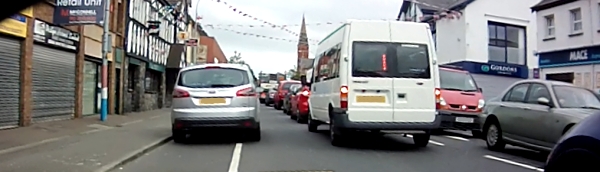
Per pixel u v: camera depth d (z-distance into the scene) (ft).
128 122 60.23
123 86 76.43
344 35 36.99
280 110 107.04
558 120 30.91
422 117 36.50
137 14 82.64
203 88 39.34
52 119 53.11
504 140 36.32
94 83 66.54
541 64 82.84
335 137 39.14
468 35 98.78
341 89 36.32
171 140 43.65
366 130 36.35
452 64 102.06
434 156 34.22
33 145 36.19
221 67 40.78
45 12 49.73
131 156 32.48
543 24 82.38
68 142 38.65
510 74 99.86
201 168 29.37
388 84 36.35
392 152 36.14
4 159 30.01
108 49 61.98
